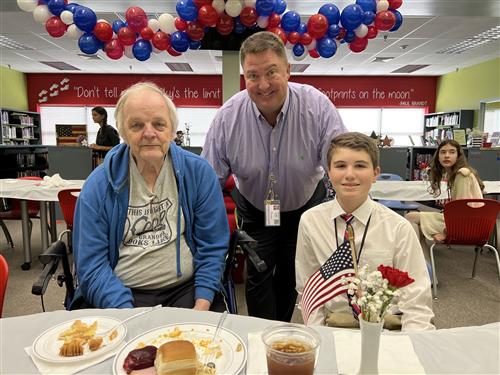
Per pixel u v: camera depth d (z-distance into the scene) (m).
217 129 2.06
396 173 5.90
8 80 10.17
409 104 11.30
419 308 1.25
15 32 6.68
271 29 3.55
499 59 8.52
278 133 1.94
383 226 1.39
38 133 11.05
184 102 11.13
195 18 3.43
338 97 11.20
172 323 1.00
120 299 1.38
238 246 1.86
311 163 2.00
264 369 0.81
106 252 1.50
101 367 0.83
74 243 1.52
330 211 1.48
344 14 3.50
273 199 2.04
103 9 5.32
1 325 0.98
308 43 3.66
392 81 11.20
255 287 2.17
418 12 5.48
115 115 1.55
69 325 0.97
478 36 6.84
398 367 0.81
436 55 8.40
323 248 1.45
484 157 6.16
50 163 5.52
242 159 2.02
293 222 2.15
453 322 2.65
